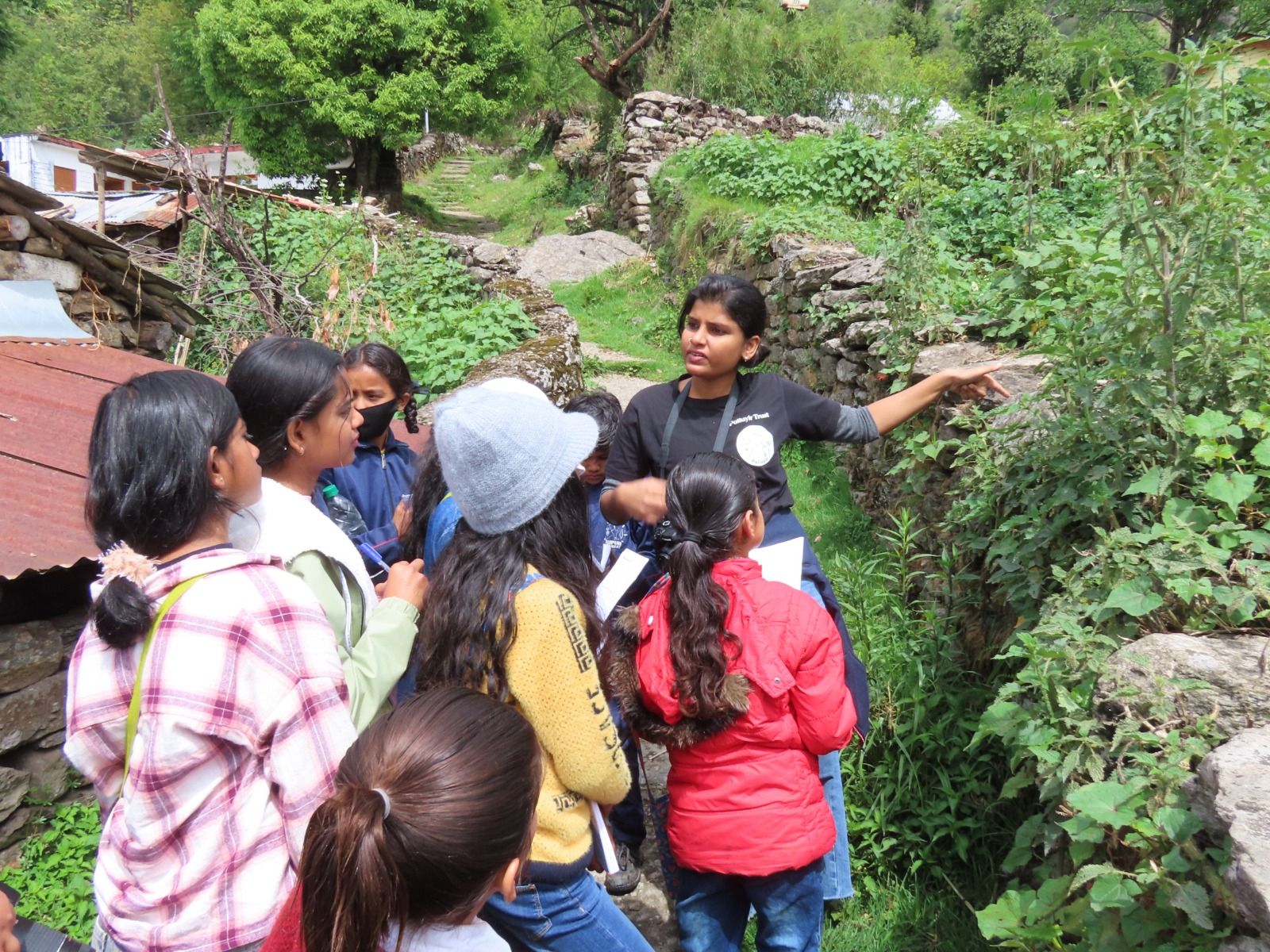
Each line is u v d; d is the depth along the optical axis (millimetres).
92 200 13305
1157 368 2498
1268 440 2303
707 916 2256
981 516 3355
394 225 12906
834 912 2934
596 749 1792
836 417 2871
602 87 22000
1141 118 2588
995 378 3930
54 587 3314
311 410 2053
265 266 8930
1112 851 1957
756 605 2121
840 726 2129
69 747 1521
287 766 1459
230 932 1436
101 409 1529
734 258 10312
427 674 1845
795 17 21828
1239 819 1539
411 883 1158
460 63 21984
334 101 21047
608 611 2654
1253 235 2400
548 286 14008
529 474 1804
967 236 7824
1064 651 2152
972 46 31438
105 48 42312
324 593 1882
